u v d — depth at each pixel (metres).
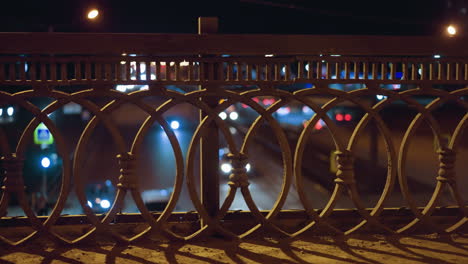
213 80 3.74
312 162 23.81
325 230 4.02
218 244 3.81
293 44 3.74
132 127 40.41
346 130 25.64
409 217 4.23
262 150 28.94
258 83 3.77
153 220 3.74
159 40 3.63
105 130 39.91
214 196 3.93
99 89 3.64
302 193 3.86
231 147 3.80
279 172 23.97
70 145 33.06
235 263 3.45
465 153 22.70
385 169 21.39
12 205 19.27
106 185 18.92
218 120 3.76
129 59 3.64
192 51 3.66
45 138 17.39
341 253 3.64
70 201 20.36
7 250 3.64
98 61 3.62
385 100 3.90
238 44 3.70
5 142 3.57
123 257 3.54
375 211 3.98
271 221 3.87
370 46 3.82
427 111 3.94
